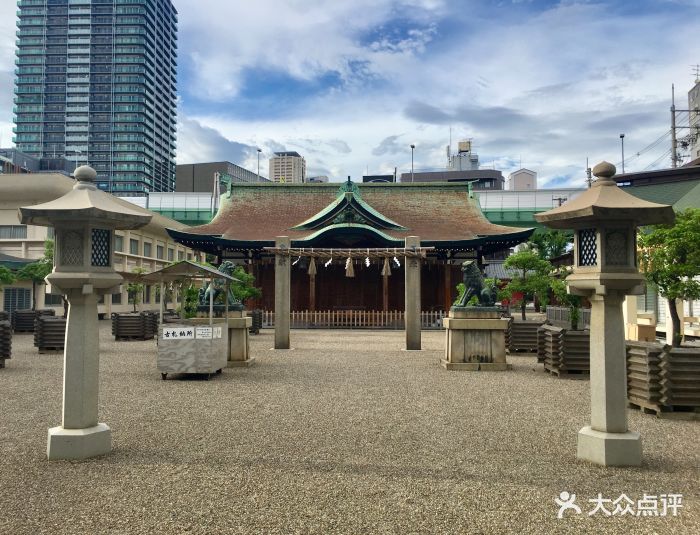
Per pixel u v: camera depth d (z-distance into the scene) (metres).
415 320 22.47
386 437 8.69
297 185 50.78
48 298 41.66
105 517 5.58
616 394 7.52
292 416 10.16
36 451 7.84
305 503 5.96
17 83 148.00
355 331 35.88
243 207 49.19
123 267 48.84
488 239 41.03
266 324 39.50
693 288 13.34
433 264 44.16
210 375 14.77
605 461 7.29
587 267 7.75
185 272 15.89
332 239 43.09
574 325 17.69
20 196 41.38
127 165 145.75
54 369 16.22
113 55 146.38
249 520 5.52
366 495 6.20
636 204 7.36
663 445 8.30
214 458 7.54
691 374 10.02
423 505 5.92
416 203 49.31
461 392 12.77
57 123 147.00
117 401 11.52
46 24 147.12
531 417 10.16
